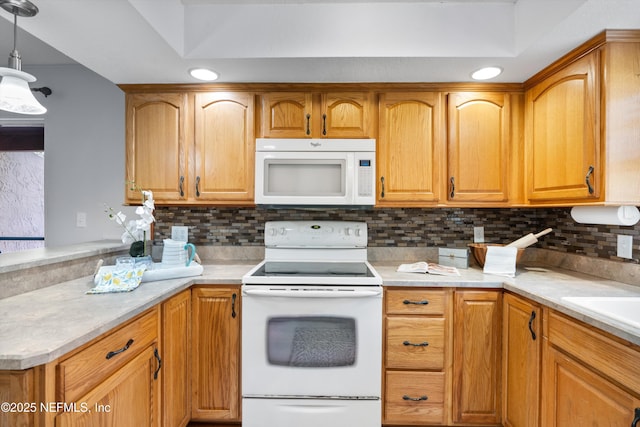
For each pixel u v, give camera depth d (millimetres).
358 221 2131
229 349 1611
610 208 1369
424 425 1635
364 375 1538
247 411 1548
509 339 1522
